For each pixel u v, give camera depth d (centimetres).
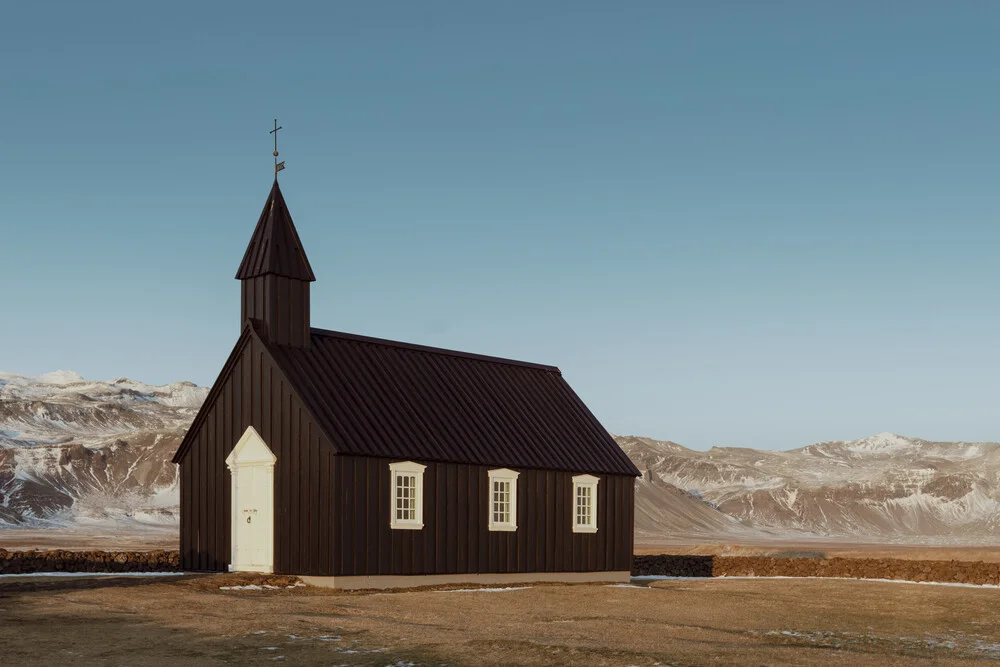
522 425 4506
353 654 2192
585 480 4566
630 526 4759
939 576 4688
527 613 3002
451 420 4206
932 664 2273
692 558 5366
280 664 2081
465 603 3219
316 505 3700
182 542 4162
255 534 3888
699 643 2455
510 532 4228
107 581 3428
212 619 2638
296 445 3794
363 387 4047
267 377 3931
